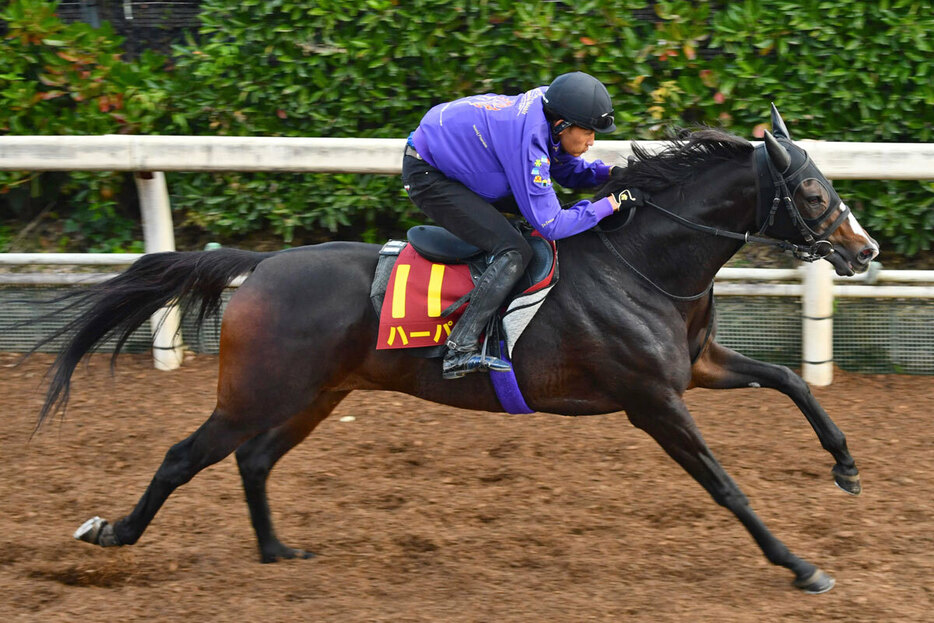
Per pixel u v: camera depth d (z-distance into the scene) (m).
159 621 6.68
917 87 11.91
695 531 8.01
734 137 7.08
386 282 7.21
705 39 12.34
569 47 12.14
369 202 12.29
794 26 11.80
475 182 7.01
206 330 11.95
